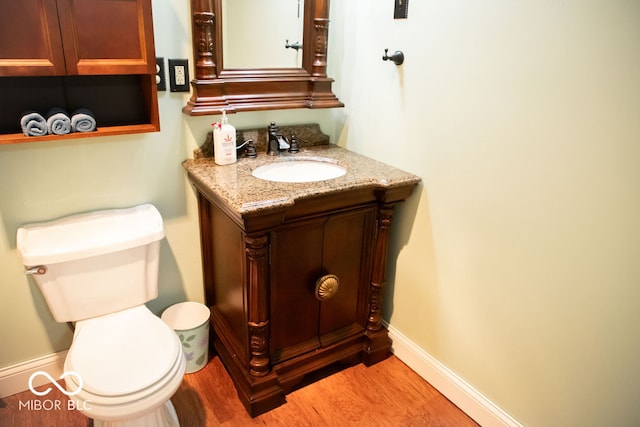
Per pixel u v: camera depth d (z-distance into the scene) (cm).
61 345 175
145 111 160
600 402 127
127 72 138
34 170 149
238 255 159
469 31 139
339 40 193
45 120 135
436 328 178
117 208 168
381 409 172
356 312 192
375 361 196
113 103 156
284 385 172
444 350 176
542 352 139
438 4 147
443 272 169
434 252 171
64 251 139
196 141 176
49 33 123
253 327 157
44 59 125
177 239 187
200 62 162
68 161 154
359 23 182
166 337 144
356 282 185
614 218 113
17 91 141
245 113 184
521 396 149
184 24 159
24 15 120
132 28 135
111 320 153
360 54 185
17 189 148
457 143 151
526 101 127
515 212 137
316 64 187
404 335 196
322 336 184
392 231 190
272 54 178
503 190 140
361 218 173
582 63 113
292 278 164
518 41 126
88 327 148
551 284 132
